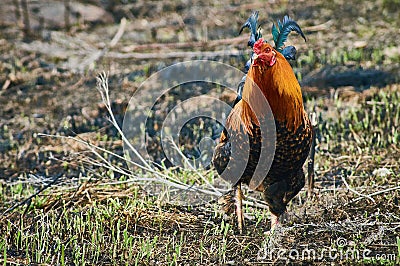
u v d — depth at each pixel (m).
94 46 19.27
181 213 10.52
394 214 10.09
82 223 9.92
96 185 10.93
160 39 19.77
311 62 17.17
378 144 12.89
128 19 21.47
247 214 10.30
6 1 22.56
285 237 9.48
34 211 10.59
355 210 10.31
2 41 19.75
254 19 9.68
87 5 22.25
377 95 15.20
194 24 20.75
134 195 10.85
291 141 8.80
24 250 9.48
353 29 19.48
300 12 21.05
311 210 10.30
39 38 20.05
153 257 9.21
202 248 9.36
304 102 15.18
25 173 12.73
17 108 15.81
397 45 18.02
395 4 21.08
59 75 17.56
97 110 15.48
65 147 13.83
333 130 13.67
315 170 12.00
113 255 9.25
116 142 13.92
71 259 9.21
